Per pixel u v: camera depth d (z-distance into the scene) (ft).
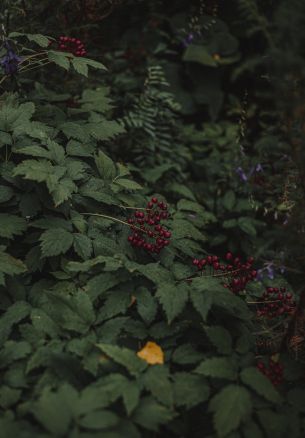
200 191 4.80
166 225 3.37
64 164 3.18
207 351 2.91
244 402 2.53
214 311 2.96
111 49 5.19
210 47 5.77
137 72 5.27
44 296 2.90
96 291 2.87
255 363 2.80
